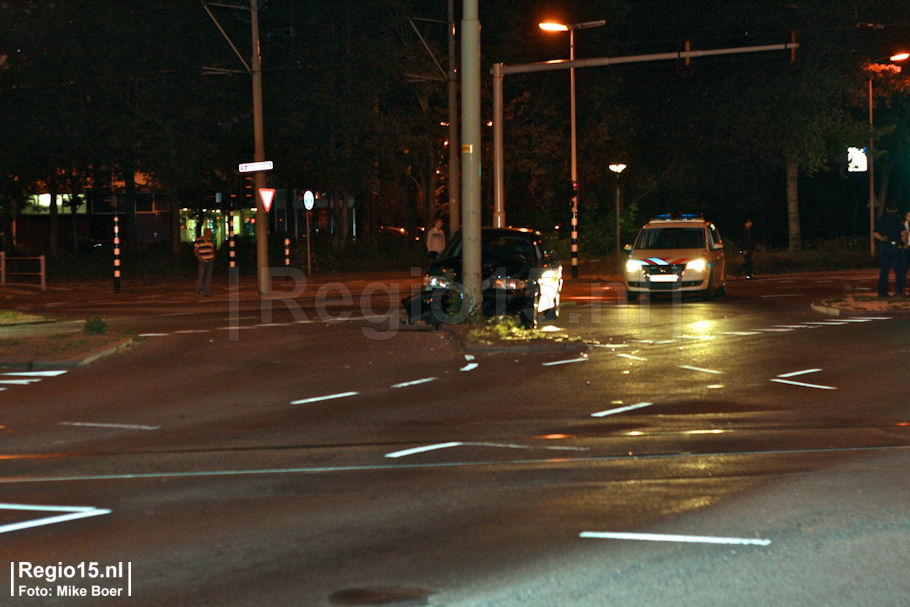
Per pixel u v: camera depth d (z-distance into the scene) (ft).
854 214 249.34
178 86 150.30
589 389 39.45
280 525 21.12
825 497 23.00
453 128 120.98
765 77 186.09
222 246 165.89
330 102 157.07
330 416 34.12
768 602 16.40
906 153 223.51
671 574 17.76
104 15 148.25
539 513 21.85
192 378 43.16
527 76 177.27
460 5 166.30
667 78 199.82
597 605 16.29
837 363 45.75
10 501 23.41
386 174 170.71
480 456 27.81
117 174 168.76
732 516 21.49
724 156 212.23
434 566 18.29
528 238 69.72
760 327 62.13
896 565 18.21
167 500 23.35
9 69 153.07
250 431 31.68
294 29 161.48
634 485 24.35
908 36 176.86
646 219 195.62
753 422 32.55
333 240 172.55
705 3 193.47
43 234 218.38
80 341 53.31
